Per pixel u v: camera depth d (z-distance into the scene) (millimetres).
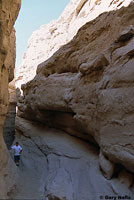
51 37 15992
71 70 7949
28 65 17359
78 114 6371
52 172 5301
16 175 4738
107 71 4957
